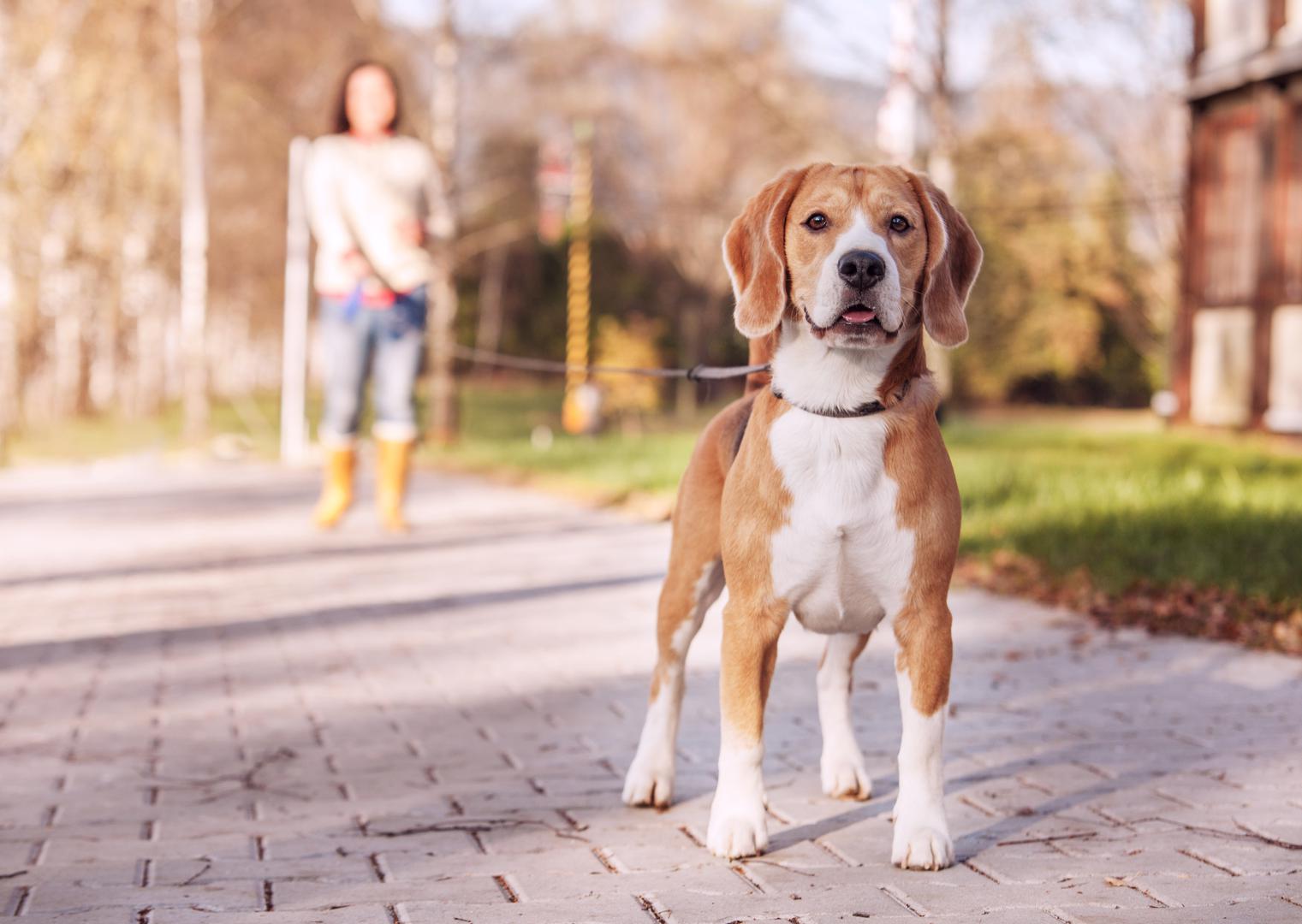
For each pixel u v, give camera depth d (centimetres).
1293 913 274
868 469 313
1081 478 1134
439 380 2433
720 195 3919
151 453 2209
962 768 406
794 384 320
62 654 601
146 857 325
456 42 2316
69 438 2675
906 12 1842
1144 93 2489
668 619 371
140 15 2500
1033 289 4362
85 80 2575
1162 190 2561
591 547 973
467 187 2512
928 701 318
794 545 316
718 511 362
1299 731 448
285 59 2856
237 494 1433
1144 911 277
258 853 329
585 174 2811
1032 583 760
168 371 4719
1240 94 1997
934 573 318
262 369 6256
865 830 344
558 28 3064
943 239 324
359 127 1005
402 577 829
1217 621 627
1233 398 2009
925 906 282
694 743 441
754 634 325
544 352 5794
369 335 1031
